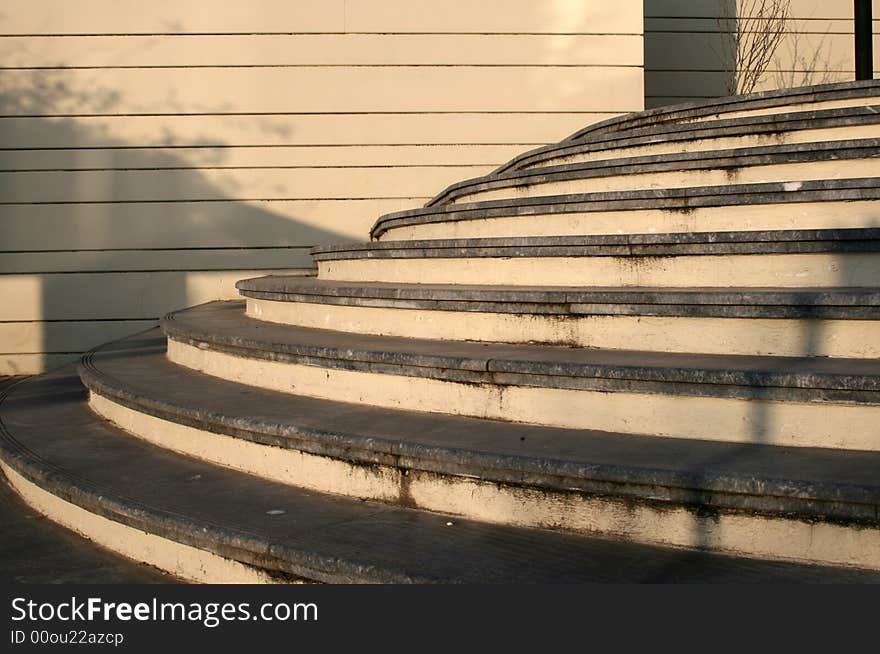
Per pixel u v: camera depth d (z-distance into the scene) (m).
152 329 9.29
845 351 3.70
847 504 2.79
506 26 9.84
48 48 9.52
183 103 9.66
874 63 11.26
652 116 7.93
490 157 9.88
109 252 9.65
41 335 9.60
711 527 3.02
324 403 4.59
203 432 4.58
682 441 3.49
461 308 4.69
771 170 5.62
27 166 9.53
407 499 3.66
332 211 9.81
